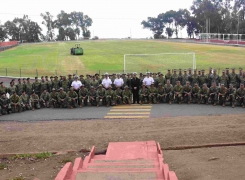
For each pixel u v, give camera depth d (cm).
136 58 4853
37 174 930
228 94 1845
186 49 6122
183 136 1254
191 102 1997
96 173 668
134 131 1355
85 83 2109
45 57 5656
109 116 1658
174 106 1880
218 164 934
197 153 1079
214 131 1292
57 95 1977
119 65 4306
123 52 6197
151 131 1342
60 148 1204
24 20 13862
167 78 2131
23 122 1606
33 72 3975
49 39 14488
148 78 2075
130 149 1046
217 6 11731
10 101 1867
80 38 14712
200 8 11819
